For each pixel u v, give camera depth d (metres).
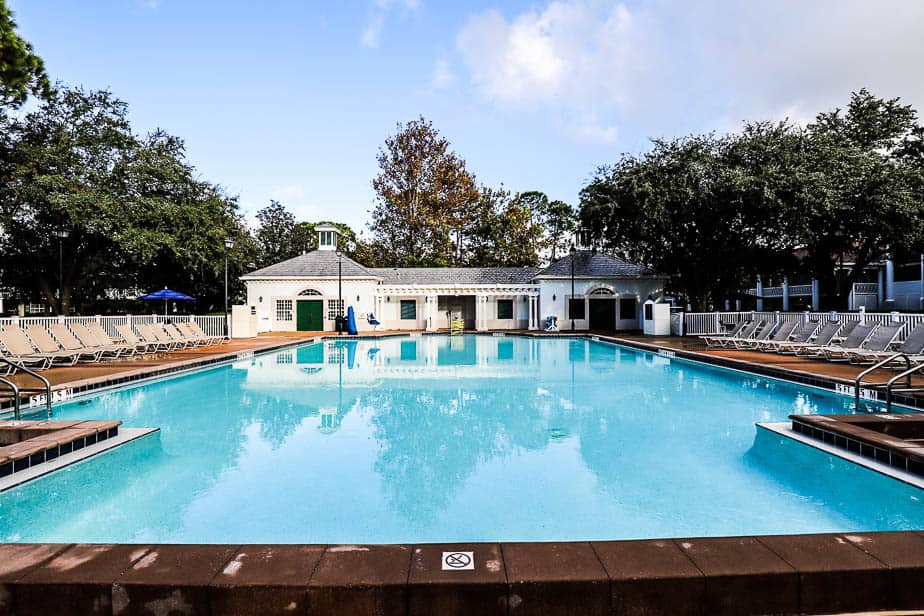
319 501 4.78
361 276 30.27
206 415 8.37
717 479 5.29
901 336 13.12
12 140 24.30
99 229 23.72
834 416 6.36
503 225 44.25
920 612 2.71
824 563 2.81
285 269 30.83
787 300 41.94
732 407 8.87
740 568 2.77
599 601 2.70
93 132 25.97
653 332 25.75
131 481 5.32
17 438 6.08
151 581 2.69
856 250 26.48
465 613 2.68
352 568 2.80
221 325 25.22
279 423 7.80
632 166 26.88
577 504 4.66
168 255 27.09
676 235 27.28
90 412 8.59
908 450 4.83
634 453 6.20
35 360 11.80
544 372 13.58
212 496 4.91
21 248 25.34
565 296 30.25
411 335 28.62
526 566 2.81
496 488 5.07
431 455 6.16
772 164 23.39
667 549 2.99
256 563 2.86
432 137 45.59
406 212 45.25
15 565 2.83
